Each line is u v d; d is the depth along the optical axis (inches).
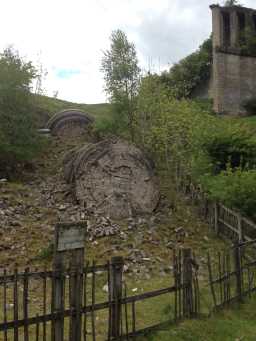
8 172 667.4
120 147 587.5
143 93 797.2
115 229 489.4
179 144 696.4
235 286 350.3
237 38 1309.1
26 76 724.7
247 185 484.7
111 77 856.3
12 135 682.8
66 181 614.9
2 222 466.6
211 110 1214.3
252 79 1305.4
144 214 563.2
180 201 610.2
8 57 729.0
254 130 724.0
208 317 299.4
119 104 840.9
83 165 563.5
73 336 232.7
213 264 432.8
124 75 852.0
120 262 254.5
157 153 732.7
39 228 467.2
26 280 217.9
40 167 714.2
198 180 586.2
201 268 421.1
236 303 334.0
